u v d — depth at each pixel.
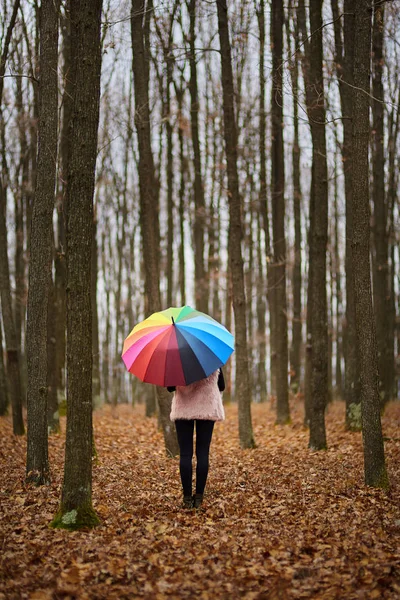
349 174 13.43
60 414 15.59
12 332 12.02
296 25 13.50
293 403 20.20
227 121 12.29
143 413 22.28
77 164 5.94
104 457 10.49
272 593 4.39
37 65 13.30
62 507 5.92
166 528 5.90
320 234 11.16
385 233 15.62
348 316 13.42
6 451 9.94
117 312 28.38
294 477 8.29
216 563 4.99
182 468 6.84
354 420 13.09
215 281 23.34
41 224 7.84
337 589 4.42
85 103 5.99
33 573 4.72
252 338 30.56
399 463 8.76
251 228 25.72
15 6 10.43
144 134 11.78
